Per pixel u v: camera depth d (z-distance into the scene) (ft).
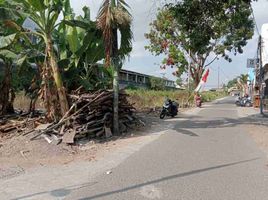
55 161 34.65
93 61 55.26
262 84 106.11
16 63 51.65
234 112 103.14
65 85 51.29
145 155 36.86
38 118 48.80
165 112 77.41
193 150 39.37
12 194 24.12
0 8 44.83
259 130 57.47
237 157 35.78
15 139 41.24
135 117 61.16
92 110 46.80
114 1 47.19
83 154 37.88
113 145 43.06
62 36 54.29
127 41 48.55
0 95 56.34
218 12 61.26
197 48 65.00
